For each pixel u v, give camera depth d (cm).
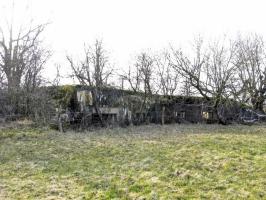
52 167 1089
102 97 2106
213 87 2342
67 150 1309
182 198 773
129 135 1653
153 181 890
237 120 2398
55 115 1858
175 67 3588
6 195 846
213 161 1039
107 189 857
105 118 2092
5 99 1881
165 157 1134
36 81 2105
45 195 840
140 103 2252
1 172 1043
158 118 2317
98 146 1370
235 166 974
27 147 1359
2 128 1672
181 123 2350
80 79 2309
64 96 1995
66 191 862
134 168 1030
